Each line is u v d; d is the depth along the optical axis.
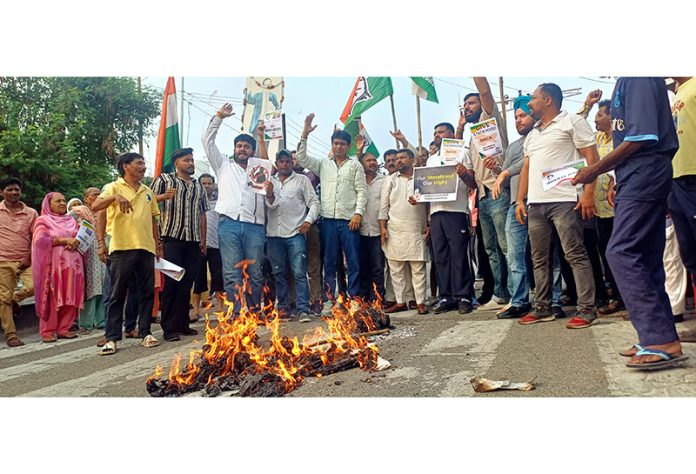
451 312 6.09
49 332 6.58
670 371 3.14
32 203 10.78
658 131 3.19
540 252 4.85
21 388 4.13
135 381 4.11
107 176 12.40
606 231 5.16
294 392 3.47
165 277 5.73
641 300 3.19
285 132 7.72
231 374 3.84
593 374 3.23
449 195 5.88
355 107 8.13
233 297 6.08
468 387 3.24
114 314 5.39
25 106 11.69
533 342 4.13
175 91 9.29
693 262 3.88
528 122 5.38
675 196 3.81
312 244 6.83
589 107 5.59
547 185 4.31
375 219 6.75
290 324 6.05
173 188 5.88
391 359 4.06
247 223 6.12
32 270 6.50
